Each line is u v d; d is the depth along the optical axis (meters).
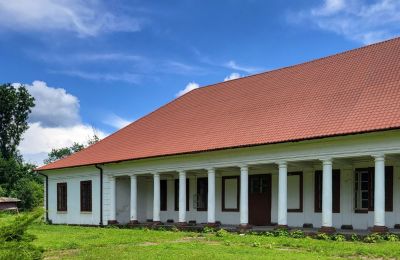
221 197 27.95
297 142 21.23
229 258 13.60
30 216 10.08
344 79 24.17
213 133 26.17
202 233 23.14
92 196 32.62
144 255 14.60
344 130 19.66
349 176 22.58
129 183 32.31
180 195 26.61
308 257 13.83
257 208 26.28
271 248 16.52
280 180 22.12
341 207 22.70
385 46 25.02
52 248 17.28
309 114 22.70
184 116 31.00
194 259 13.44
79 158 34.38
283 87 27.02
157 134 30.58
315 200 23.66
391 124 18.30
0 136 72.06
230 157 24.30
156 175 28.14
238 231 23.16
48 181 36.94
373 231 18.88
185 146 26.42
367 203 21.98
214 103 30.19
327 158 20.56
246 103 27.59
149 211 32.41
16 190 64.38
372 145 19.23
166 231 25.20
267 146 22.50
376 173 19.08
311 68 27.42
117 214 31.47
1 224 10.07
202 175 29.25
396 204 20.91
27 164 71.50
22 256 9.16
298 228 23.02
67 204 34.81
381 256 14.23
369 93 21.56
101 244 18.44
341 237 19.09
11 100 71.75
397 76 21.56
